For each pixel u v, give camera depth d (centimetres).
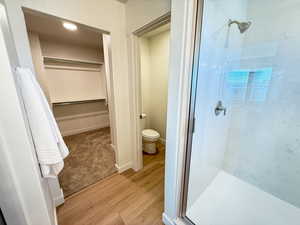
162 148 280
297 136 132
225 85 145
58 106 341
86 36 282
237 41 143
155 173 202
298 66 124
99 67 405
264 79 144
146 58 284
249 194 156
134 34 165
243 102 163
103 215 136
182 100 92
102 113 431
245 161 172
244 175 175
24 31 110
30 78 79
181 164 108
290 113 133
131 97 186
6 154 63
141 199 155
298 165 135
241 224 123
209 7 92
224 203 144
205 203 143
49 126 84
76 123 379
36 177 73
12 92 61
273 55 135
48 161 84
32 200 74
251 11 142
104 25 153
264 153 156
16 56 93
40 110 80
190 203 133
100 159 239
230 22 124
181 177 112
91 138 339
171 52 88
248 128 164
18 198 70
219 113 148
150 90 301
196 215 129
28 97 76
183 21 78
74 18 132
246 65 154
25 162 68
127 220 131
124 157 205
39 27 234
